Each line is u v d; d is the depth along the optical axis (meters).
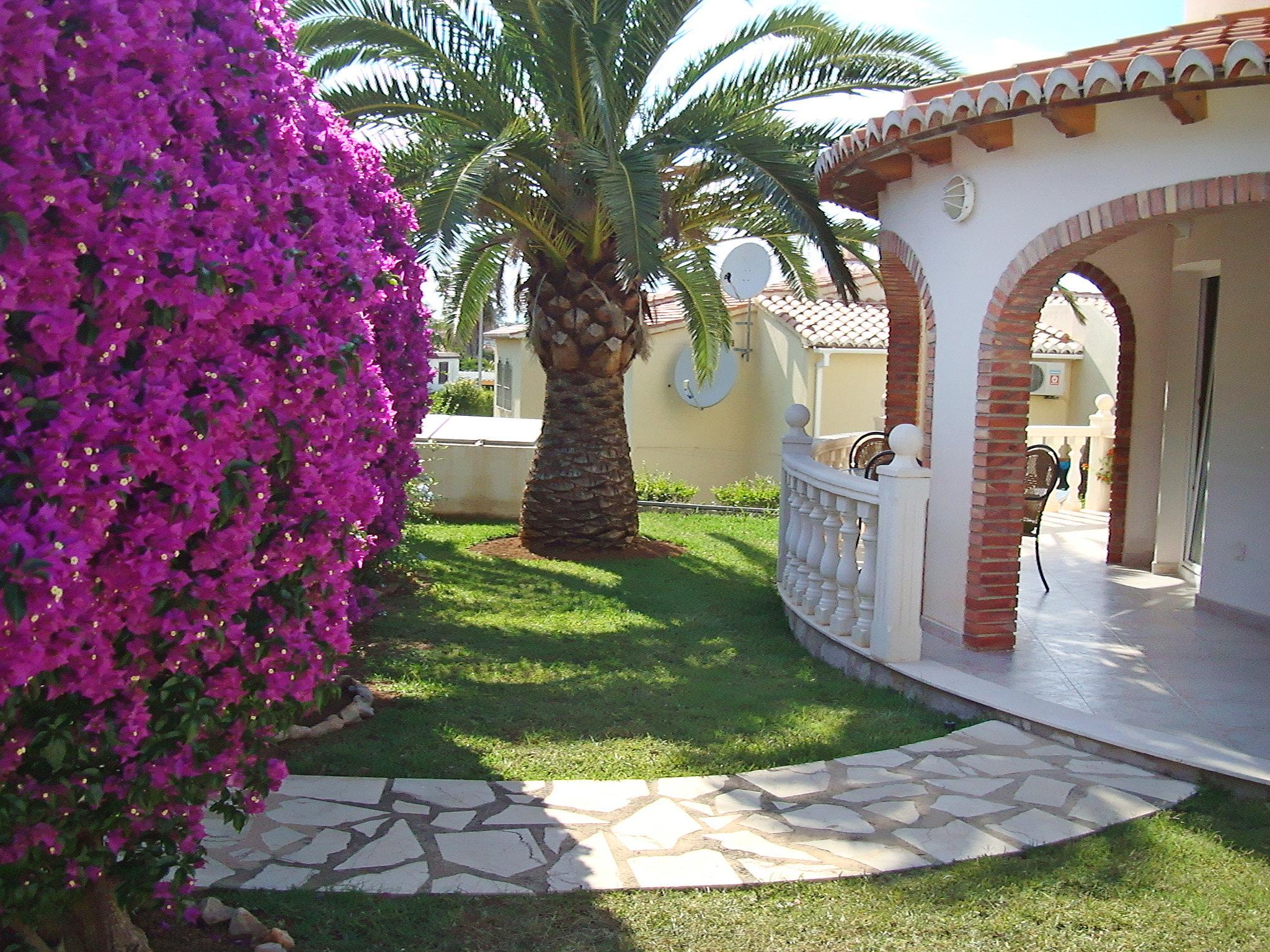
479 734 5.70
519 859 4.14
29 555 2.21
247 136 3.30
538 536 11.71
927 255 7.45
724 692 6.50
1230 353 8.14
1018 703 5.79
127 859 3.14
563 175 10.37
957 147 7.00
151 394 2.60
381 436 3.99
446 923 3.66
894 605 6.51
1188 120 5.48
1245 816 4.56
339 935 3.58
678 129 10.75
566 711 6.12
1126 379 10.25
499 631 8.19
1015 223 6.50
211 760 3.09
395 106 10.15
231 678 3.07
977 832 4.41
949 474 7.16
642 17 10.23
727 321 14.15
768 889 3.93
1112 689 6.19
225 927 3.61
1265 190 5.26
